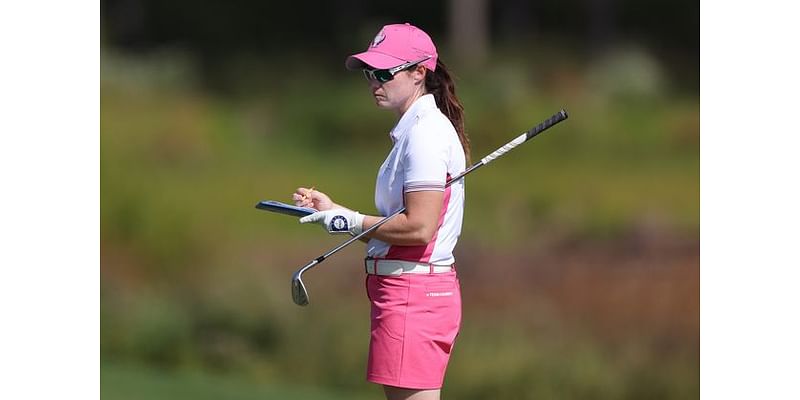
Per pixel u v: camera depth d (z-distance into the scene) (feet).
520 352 131.23
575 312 147.33
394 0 325.21
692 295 152.05
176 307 147.02
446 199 52.75
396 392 52.90
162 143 219.20
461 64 267.39
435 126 51.98
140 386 107.14
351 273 161.07
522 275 162.61
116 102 239.71
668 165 219.20
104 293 155.22
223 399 104.99
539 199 193.57
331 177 225.35
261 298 145.28
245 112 262.67
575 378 129.18
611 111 245.45
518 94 244.01
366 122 249.96
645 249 172.65
